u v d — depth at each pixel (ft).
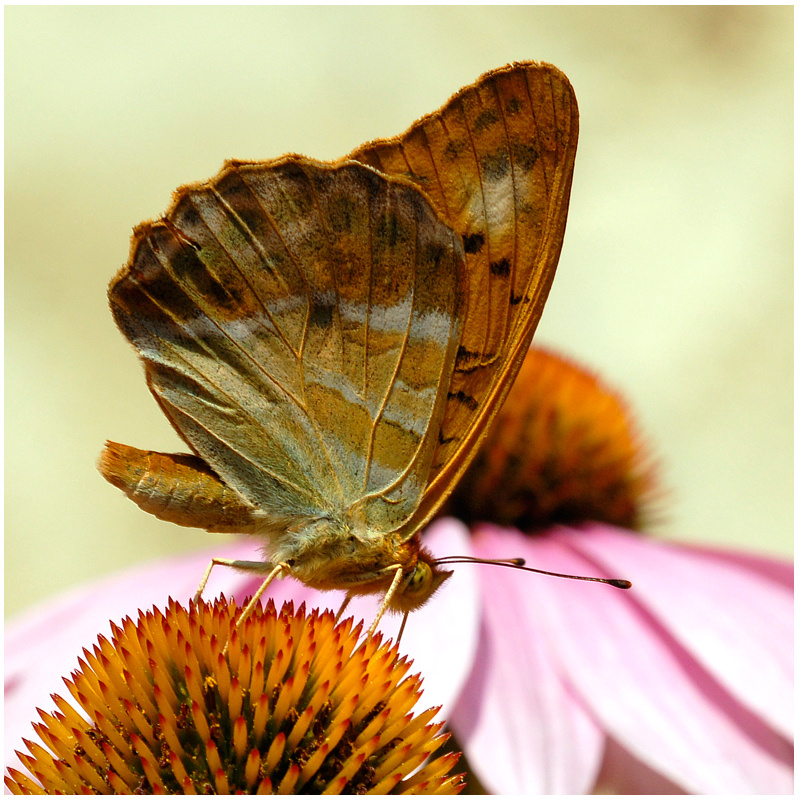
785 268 2.97
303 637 1.40
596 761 1.48
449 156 1.43
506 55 3.15
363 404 1.43
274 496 1.43
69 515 2.75
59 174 2.97
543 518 1.58
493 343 1.43
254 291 1.42
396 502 1.43
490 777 1.47
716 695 1.50
